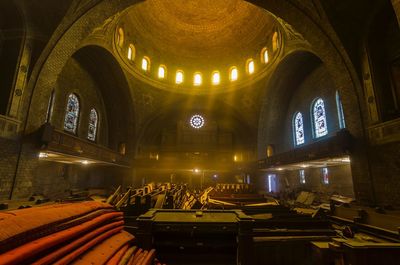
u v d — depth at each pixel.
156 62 23.42
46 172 14.77
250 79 22.20
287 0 10.77
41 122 10.29
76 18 10.34
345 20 10.06
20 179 9.18
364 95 9.93
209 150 26.55
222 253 4.08
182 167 23.98
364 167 9.65
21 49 9.61
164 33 22.55
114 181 22.52
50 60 10.35
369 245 3.90
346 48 10.30
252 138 24.02
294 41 15.56
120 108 22.12
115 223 2.96
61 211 2.00
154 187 16.36
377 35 9.92
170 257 3.99
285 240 5.28
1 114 8.77
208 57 24.73
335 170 15.69
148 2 19.47
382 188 8.84
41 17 9.85
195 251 4.09
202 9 21.33
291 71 18.72
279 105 21.88
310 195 14.84
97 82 20.12
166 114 26.61
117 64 18.34
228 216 4.43
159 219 4.11
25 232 1.38
